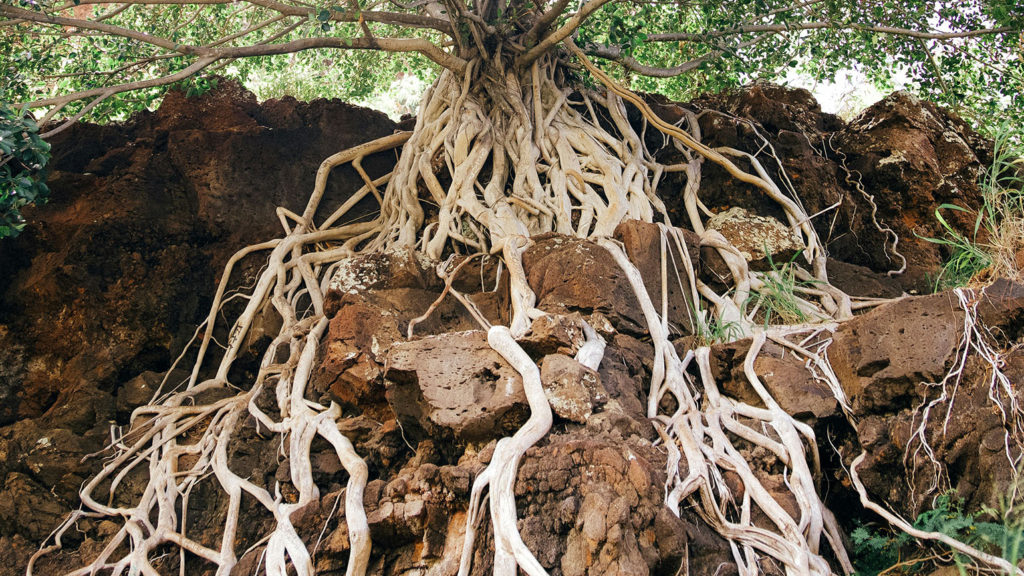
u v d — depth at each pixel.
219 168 4.89
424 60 6.59
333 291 3.96
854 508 3.15
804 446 3.13
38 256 4.61
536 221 4.46
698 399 3.43
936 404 2.94
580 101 5.18
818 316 4.04
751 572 2.76
